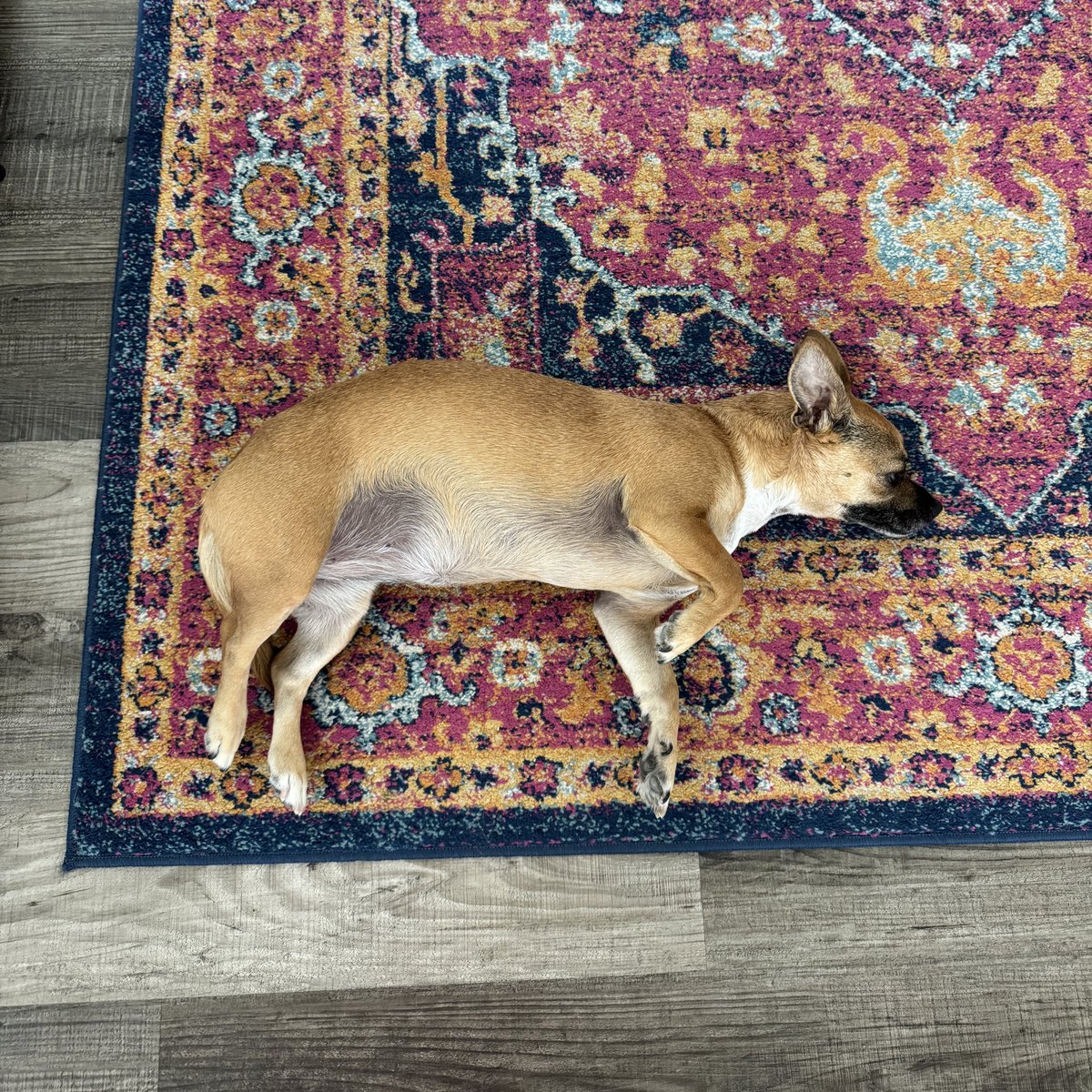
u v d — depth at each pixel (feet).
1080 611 3.56
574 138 3.86
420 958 3.16
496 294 3.70
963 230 3.89
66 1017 3.06
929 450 3.68
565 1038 3.14
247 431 3.49
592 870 3.26
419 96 3.84
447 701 3.35
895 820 3.34
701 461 3.20
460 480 3.09
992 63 4.04
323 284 3.63
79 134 3.75
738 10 4.03
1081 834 3.35
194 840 3.17
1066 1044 3.21
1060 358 3.78
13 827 3.16
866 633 3.51
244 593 3.00
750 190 3.87
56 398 3.50
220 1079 3.05
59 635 3.31
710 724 3.39
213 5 3.84
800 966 3.22
